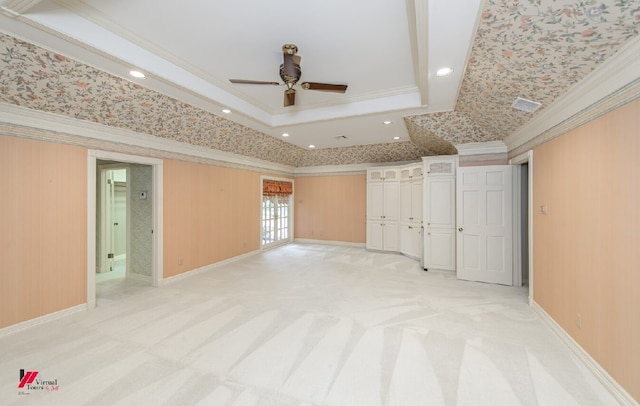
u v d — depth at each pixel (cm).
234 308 331
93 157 334
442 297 366
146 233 442
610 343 189
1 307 265
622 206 178
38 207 289
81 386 196
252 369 215
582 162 222
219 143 487
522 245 431
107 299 361
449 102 325
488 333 269
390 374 209
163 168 423
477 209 434
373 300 356
